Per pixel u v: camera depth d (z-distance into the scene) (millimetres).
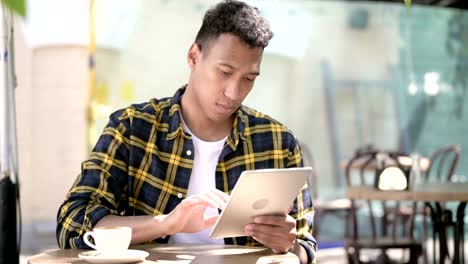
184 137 2012
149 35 9047
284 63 10953
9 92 2529
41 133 7410
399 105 11375
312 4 11016
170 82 9133
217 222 1663
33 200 7438
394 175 4172
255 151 2059
